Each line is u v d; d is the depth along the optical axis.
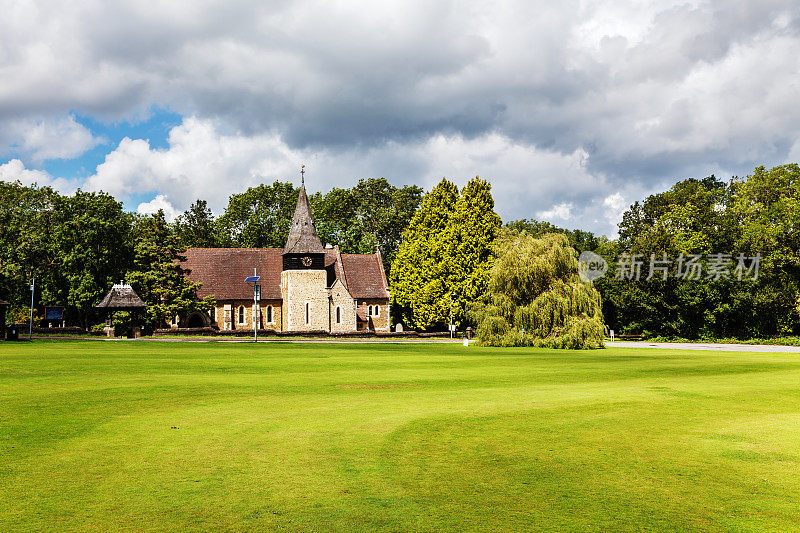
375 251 102.06
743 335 76.25
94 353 41.88
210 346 51.88
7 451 13.74
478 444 14.64
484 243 76.12
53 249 75.69
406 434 15.66
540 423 17.11
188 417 17.84
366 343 61.09
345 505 10.49
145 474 12.08
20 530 9.34
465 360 39.84
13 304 76.06
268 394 22.92
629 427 16.64
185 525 9.59
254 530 9.42
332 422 17.16
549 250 56.25
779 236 74.88
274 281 87.38
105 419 17.47
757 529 9.69
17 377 27.48
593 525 9.76
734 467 12.89
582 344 53.69
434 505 10.54
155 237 74.19
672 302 76.12
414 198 109.50
